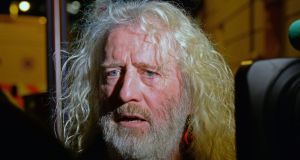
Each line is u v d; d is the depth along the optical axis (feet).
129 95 3.76
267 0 10.63
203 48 4.44
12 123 1.92
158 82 3.89
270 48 10.59
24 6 10.05
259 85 2.22
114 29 4.02
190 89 4.28
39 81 13.37
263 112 2.20
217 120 4.51
